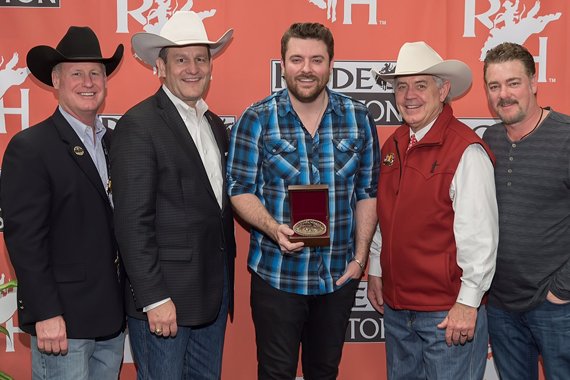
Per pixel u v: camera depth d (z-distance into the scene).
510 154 2.08
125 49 2.56
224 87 2.60
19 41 2.52
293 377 2.17
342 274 2.17
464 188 1.91
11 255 1.77
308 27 2.01
